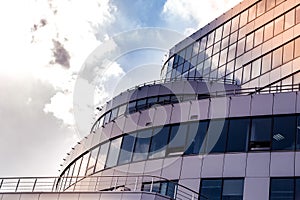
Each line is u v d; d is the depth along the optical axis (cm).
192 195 2708
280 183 2522
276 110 2728
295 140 2597
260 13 3938
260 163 2617
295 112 2673
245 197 2562
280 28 3625
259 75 3616
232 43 4131
